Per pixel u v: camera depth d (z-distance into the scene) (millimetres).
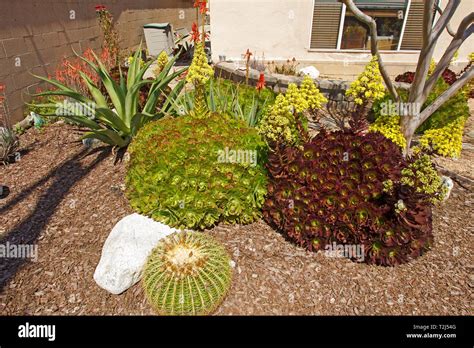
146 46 9258
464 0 5258
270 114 2248
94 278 2082
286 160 2281
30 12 4531
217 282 1729
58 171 3301
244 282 2047
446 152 3396
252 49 6145
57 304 1993
